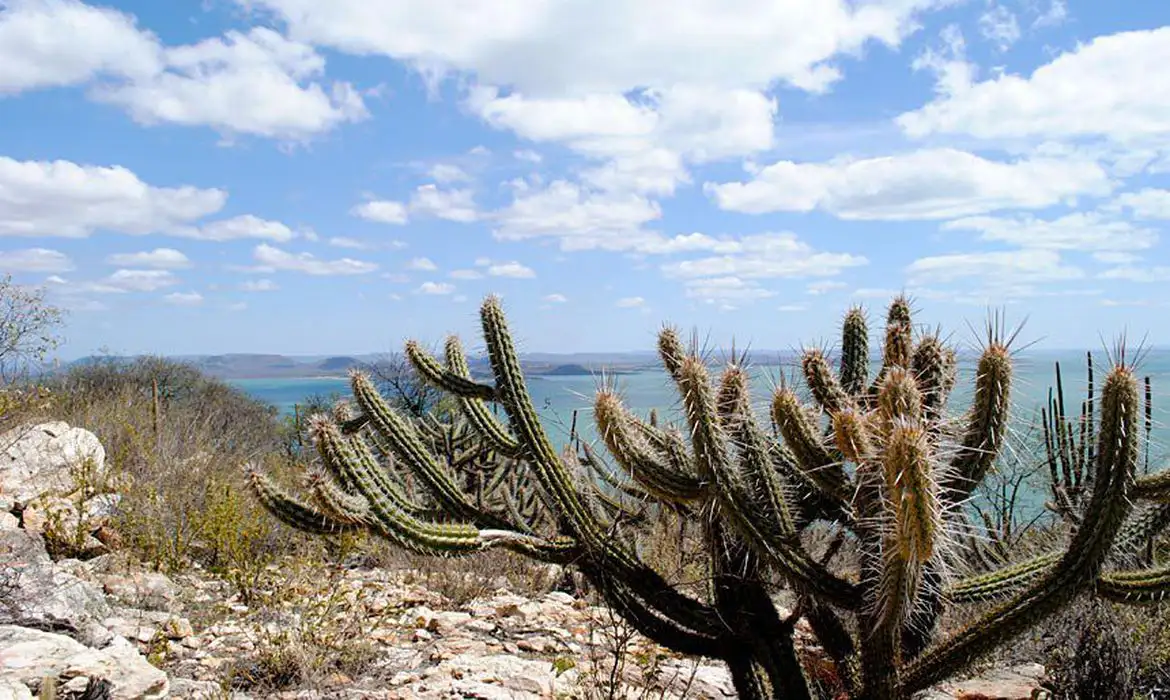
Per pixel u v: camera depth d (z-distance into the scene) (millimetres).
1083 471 4926
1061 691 4887
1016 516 5871
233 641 5469
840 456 3711
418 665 5176
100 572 6668
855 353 4352
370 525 4164
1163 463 3836
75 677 3936
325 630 5359
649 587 4164
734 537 3861
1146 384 4125
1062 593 3262
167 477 8875
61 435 8828
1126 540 3766
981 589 3699
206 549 7719
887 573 3195
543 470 4457
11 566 5168
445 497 4762
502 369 4578
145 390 18312
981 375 3486
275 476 9648
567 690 4617
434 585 7352
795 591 3982
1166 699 4910
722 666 5492
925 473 2926
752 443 3781
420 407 9016
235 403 23922
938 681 3477
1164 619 5051
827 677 4328
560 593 7457
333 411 5281
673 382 4184
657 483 3799
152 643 5219
